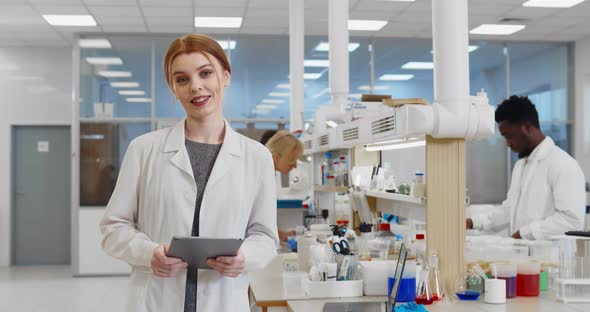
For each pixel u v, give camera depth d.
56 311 5.63
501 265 2.51
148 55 7.94
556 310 2.27
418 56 8.37
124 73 7.89
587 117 8.25
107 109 7.85
